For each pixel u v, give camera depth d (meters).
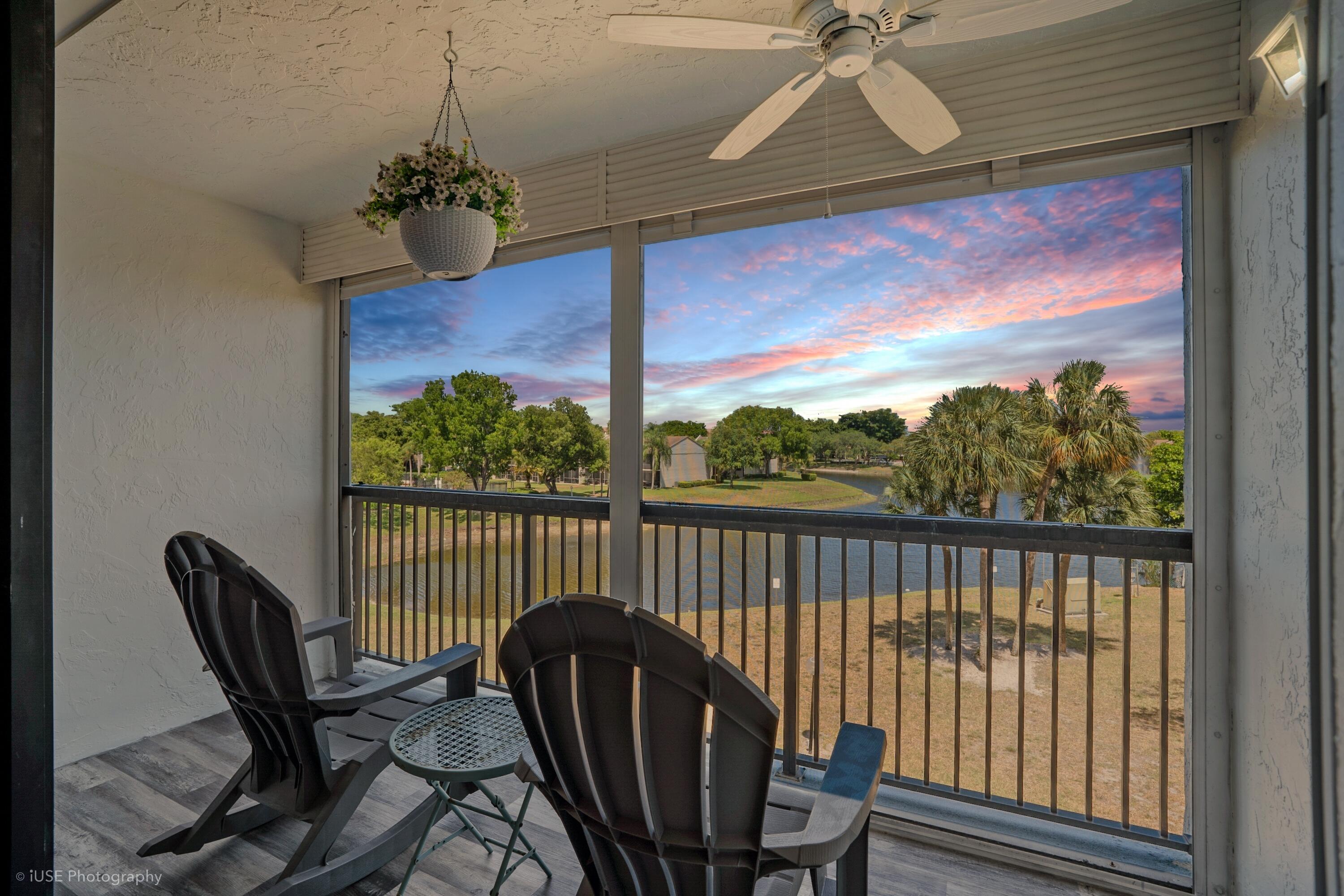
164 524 2.98
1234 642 1.79
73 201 2.68
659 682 1.12
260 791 2.02
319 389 3.69
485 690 3.14
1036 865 2.03
